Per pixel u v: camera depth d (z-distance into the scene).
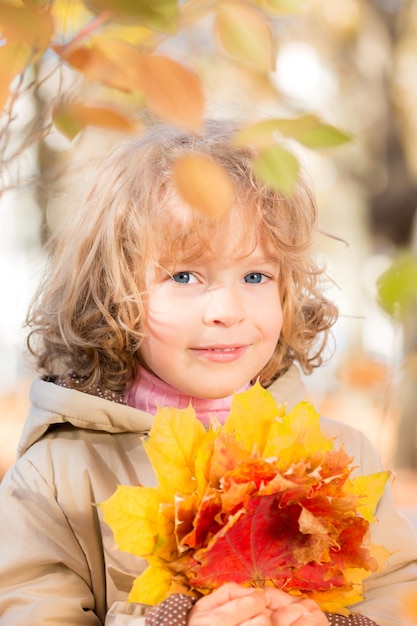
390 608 0.93
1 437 4.35
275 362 1.03
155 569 0.79
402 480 3.24
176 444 0.80
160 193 0.94
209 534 0.78
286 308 1.00
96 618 0.92
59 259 1.06
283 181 0.66
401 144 3.46
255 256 0.93
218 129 0.98
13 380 5.29
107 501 0.78
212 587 0.80
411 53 3.39
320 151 0.66
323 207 4.06
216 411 0.98
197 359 0.93
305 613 0.80
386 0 3.33
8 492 0.95
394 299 0.68
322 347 1.10
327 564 0.81
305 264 1.02
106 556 0.93
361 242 3.69
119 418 0.96
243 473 0.78
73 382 1.00
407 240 3.48
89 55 0.65
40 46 0.65
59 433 0.98
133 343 0.98
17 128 0.85
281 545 0.80
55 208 1.17
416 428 3.38
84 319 1.00
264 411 0.82
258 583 0.81
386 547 0.98
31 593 0.91
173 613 0.79
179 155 0.94
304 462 0.79
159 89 0.63
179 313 0.92
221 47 0.67
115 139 1.03
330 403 3.74
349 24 3.17
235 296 0.92
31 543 0.93
